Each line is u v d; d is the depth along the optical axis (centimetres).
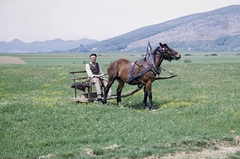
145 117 1617
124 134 1343
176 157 1127
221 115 1628
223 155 1142
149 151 1147
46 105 1756
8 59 10888
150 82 1858
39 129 1419
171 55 1844
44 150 1203
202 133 1371
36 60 13900
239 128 1465
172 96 2270
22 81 3148
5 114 1590
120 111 1720
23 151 1198
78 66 4441
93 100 1917
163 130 1393
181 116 1694
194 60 12181
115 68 1948
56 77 3484
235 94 2253
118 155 1128
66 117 1552
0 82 3069
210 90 2527
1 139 1309
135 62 1894
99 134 1365
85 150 1190
